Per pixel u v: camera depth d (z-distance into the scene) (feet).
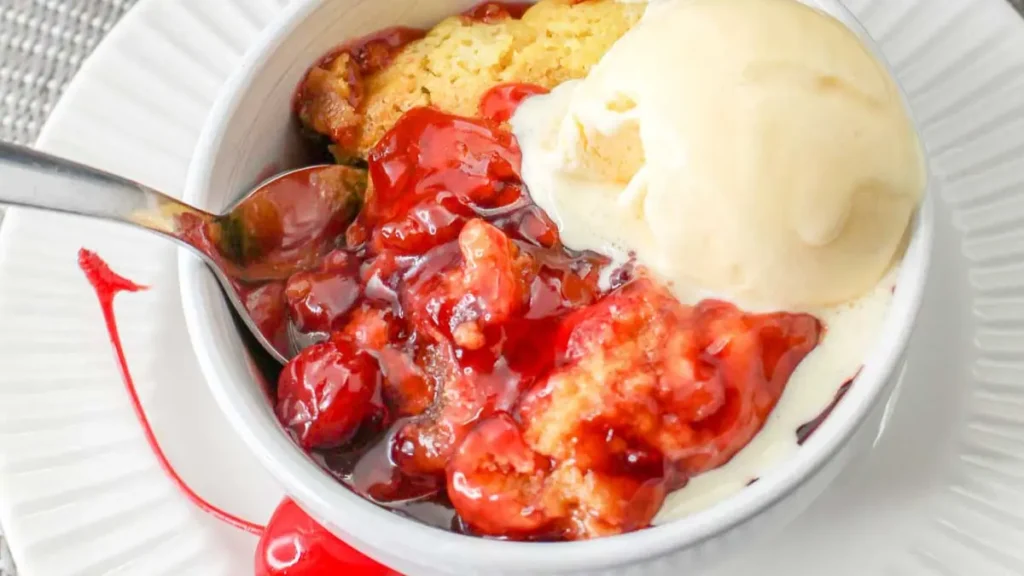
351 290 0.92
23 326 0.96
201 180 0.89
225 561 0.91
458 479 0.85
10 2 1.14
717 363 0.85
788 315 0.87
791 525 0.90
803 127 0.85
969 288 0.95
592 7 0.98
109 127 1.02
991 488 0.90
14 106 1.12
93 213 0.85
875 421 0.89
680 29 0.88
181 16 1.05
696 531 0.80
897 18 1.03
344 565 0.89
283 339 0.92
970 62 1.01
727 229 0.86
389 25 0.98
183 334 0.97
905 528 0.90
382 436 0.88
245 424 0.83
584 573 0.80
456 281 0.88
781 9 0.88
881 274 0.87
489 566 0.80
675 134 0.86
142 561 0.90
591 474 0.84
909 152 0.87
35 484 0.92
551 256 0.90
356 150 0.97
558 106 0.94
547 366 0.87
